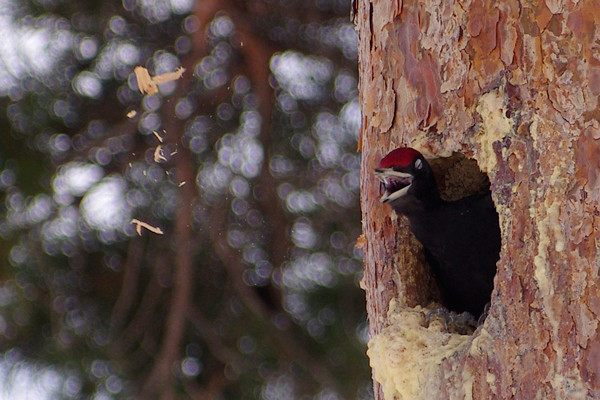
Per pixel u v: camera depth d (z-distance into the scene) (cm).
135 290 1203
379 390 620
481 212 658
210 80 1207
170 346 1176
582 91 528
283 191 1213
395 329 605
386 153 646
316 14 1242
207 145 1189
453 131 594
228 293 1213
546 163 531
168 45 1213
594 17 531
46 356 1184
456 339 582
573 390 504
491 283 684
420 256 685
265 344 1205
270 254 1206
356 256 1211
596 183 516
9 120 1175
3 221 1174
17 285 1184
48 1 1186
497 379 528
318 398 1202
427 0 612
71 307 1204
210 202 1187
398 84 634
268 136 1205
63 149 1182
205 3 1177
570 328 510
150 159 1179
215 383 1206
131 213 1185
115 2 1204
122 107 1198
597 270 509
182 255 1172
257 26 1225
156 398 1171
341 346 1200
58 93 1188
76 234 1191
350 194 1215
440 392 550
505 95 554
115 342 1197
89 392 1188
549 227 523
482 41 573
